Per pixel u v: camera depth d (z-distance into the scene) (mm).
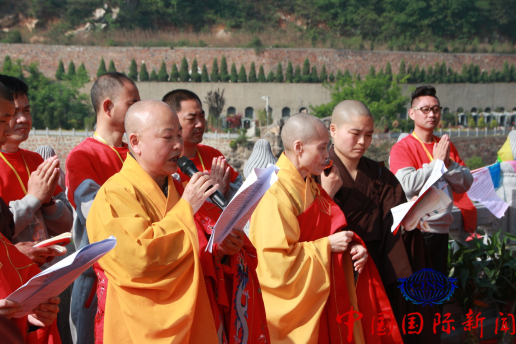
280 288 2619
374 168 3219
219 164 2645
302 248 2709
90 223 2049
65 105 50750
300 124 2824
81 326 2730
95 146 2869
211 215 2406
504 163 5738
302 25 70000
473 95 57344
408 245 3361
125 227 1935
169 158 2139
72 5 62719
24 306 1816
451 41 69500
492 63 62031
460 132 48312
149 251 1903
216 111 51812
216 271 2248
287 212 2707
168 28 67000
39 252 2205
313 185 2920
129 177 2131
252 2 69312
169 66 56188
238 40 63312
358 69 58375
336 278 2787
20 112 2984
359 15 69125
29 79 51000
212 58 56656
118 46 56812
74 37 60500
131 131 2152
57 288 1834
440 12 69500
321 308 2693
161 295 1967
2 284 1962
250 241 2617
